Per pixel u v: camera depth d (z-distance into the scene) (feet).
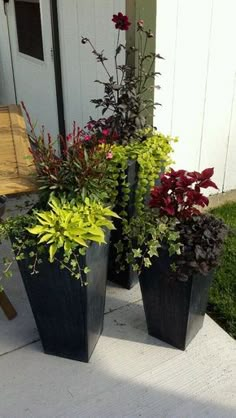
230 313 7.83
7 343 7.33
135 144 7.95
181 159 10.91
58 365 6.93
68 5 11.46
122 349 7.20
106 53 10.39
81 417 6.13
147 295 7.03
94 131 8.70
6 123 7.48
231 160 11.76
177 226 6.63
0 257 9.37
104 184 6.75
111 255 8.27
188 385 6.59
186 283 6.44
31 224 6.15
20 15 14.66
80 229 5.98
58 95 13.21
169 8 9.01
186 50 9.67
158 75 9.33
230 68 10.54
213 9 9.60
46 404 6.31
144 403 6.32
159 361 6.99
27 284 6.40
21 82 16.19
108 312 7.97
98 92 11.16
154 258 6.55
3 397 6.41
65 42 12.16
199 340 7.36
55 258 5.97
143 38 8.97
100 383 6.63
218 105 10.82
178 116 10.32
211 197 11.84
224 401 6.35
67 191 6.40
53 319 6.63
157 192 6.58
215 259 6.36
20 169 6.54
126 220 7.59
